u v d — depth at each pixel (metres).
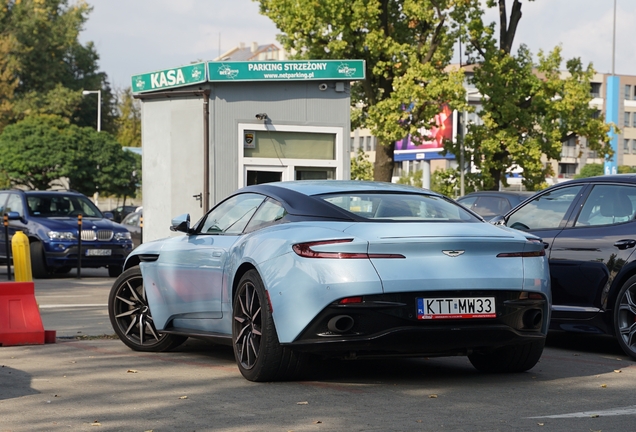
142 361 7.53
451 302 5.91
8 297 8.65
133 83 18.95
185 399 5.78
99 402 5.70
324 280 5.84
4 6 84.81
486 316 5.99
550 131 32.81
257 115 17.66
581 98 33.03
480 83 32.84
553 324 8.44
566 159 97.81
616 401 5.71
